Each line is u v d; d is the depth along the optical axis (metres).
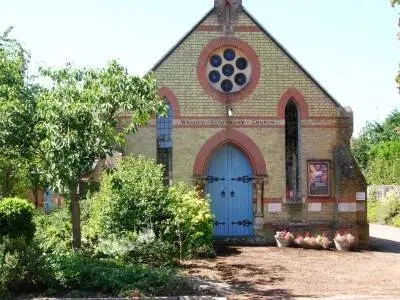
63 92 15.80
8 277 13.55
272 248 23.19
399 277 17.38
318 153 24.55
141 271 14.80
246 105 24.53
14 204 18.34
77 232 16.94
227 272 17.62
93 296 13.65
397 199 39.97
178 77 24.47
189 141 24.30
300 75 24.70
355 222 23.86
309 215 24.33
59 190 15.43
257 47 24.77
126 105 15.90
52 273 14.15
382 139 65.25
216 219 24.53
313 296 14.62
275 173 24.42
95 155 15.77
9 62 18.17
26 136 15.73
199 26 24.70
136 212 19.08
